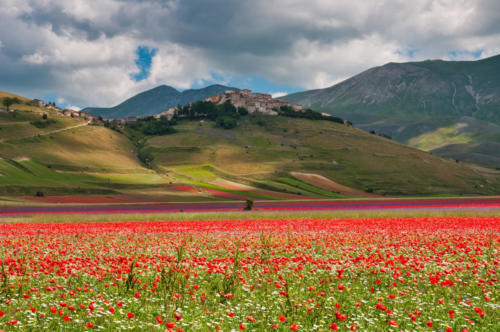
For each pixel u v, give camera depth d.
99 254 17.72
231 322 9.10
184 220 41.22
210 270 13.37
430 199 98.25
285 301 10.18
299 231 28.19
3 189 112.12
